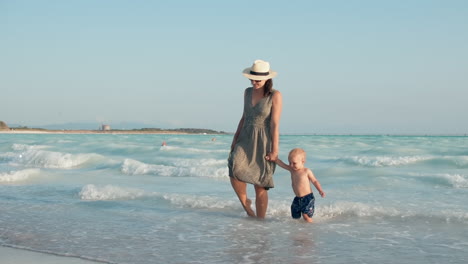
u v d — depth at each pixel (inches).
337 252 161.5
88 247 166.2
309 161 617.3
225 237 185.3
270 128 218.7
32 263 141.9
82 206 261.9
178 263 146.1
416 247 169.3
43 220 220.5
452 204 272.8
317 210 242.5
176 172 464.1
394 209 241.8
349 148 912.9
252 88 223.8
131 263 145.0
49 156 604.4
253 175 218.4
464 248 168.2
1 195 307.0
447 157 552.4
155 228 202.5
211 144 1175.6
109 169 516.7
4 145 1040.2
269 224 213.0
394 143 1208.8
